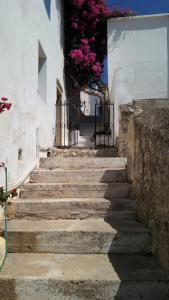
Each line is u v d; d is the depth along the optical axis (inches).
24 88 215.8
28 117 225.5
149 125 159.0
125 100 351.6
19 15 205.3
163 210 127.4
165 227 124.0
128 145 215.8
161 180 131.3
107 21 384.5
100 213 180.7
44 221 174.7
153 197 144.4
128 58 375.9
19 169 202.7
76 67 419.8
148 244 148.9
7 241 149.5
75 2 407.5
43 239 149.3
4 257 135.6
